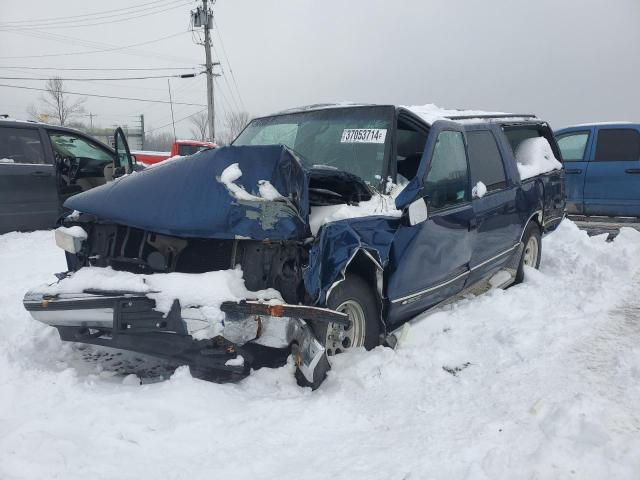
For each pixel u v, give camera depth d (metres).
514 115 6.41
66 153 8.73
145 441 2.75
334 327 3.64
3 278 6.16
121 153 5.21
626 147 9.96
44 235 8.11
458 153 4.69
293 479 2.54
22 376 3.48
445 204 4.42
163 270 3.59
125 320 3.18
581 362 3.85
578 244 7.52
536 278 6.11
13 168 7.89
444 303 4.82
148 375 3.68
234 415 3.03
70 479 2.42
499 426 2.97
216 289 3.26
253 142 5.35
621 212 10.01
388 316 3.90
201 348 3.25
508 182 5.61
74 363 3.89
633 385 3.45
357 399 3.31
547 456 2.62
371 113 4.69
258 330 3.37
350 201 3.92
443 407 3.24
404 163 4.66
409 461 2.69
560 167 7.10
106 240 3.80
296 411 3.12
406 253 3.90
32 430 2.74
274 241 3.44
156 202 3.56
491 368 3.82
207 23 36.72
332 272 3.35
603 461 2.61
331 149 4.68
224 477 2.52
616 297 5.41
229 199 3.45
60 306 3.29
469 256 4.77
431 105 5.34
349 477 2.56
